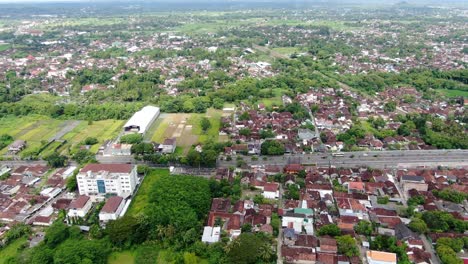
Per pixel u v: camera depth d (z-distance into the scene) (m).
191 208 199.50
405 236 183.12
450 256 166.88
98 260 169.88
